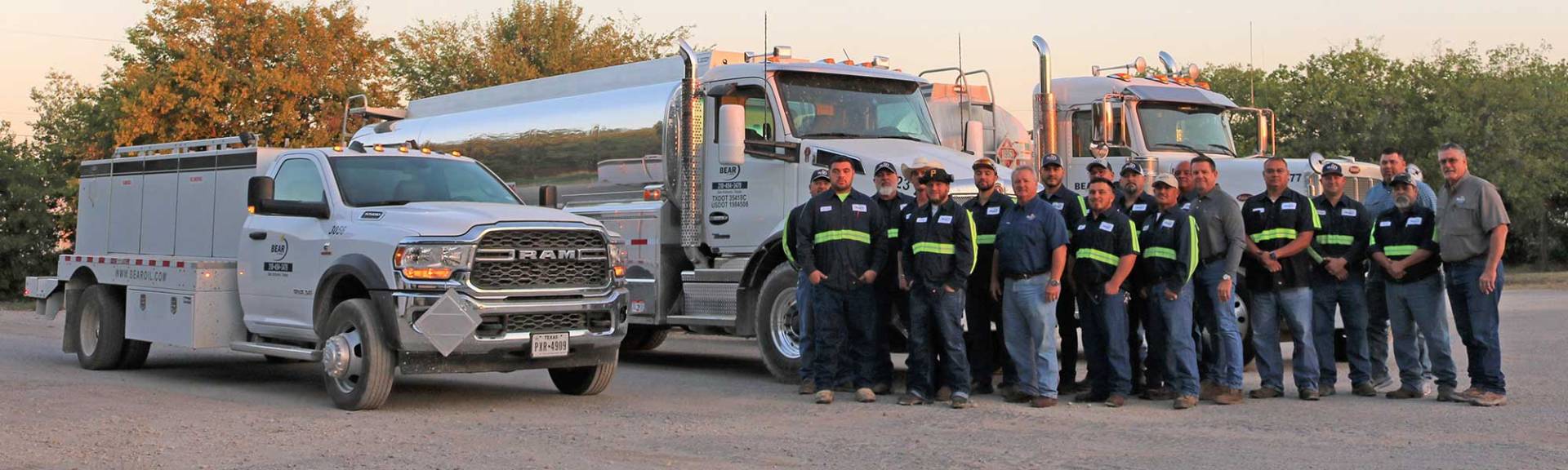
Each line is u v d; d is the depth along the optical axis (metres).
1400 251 9.46
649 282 12.24
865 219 9.62
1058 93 14.95
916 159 10.23
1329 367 9.98
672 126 12.15
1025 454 7.14
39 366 12.38
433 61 42.91
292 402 9.57
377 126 16.50
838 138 11.61
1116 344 9.31
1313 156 13.66
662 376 11.91
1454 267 9.26
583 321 9.33
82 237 13.08
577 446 7.43
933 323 9.45
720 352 15.29
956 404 9.20
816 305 9.69
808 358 10.15
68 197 37.84
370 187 9.95
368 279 8.89
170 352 14.69
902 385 10.95
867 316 9.66
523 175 14.08
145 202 12.19
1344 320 9.97
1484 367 9.22
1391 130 45.19
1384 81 46.31
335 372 8.94
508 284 8.96
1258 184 13.77
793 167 11.41
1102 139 14.13
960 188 10.87
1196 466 6.71
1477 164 45.75
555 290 9.13
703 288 11.85
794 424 8.37
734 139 11.30
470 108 15.47
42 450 7.21
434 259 8.71
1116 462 6.85
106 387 10.44
